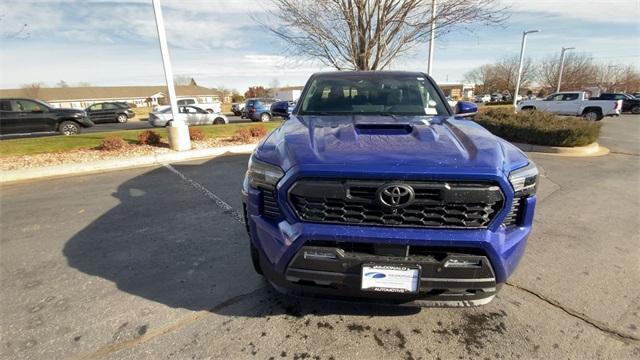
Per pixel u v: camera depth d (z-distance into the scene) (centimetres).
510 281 278
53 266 306
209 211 440
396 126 239
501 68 6544
